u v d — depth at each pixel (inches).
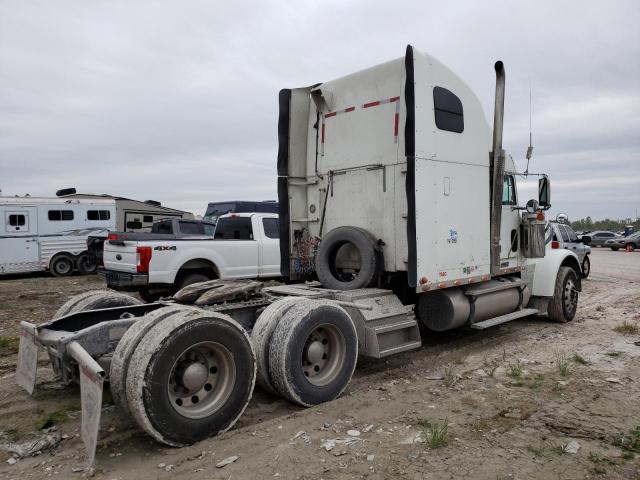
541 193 311.0
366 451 140.5
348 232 236.5
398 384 205.0
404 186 228.5
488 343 276.7
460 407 175.3
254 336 179.9
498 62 255.8
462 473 127.0
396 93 232.2
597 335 293.0
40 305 439.2
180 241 359.9
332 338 189.6
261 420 169.8
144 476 129.4
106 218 751.7
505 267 291.9
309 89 271.7
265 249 417.1
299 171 271.4
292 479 125.4
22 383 189.8
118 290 350.9
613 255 1209.4
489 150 264.7
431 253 220.8
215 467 132.9
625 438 146.6
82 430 140.1
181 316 147.9
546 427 156.1
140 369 137.3
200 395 154.3
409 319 222.5
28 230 679.1
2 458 142.0
